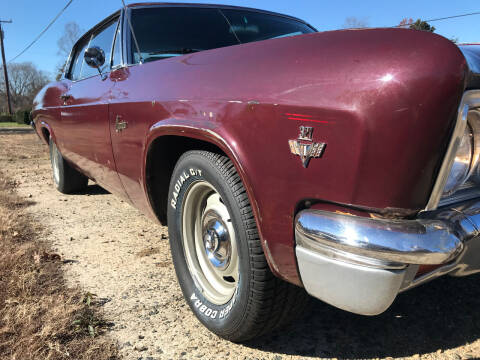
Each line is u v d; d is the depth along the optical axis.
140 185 2.26
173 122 1.76
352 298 1.21
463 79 1.09
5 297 2.18
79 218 3.80
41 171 6.64
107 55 2.88
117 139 2.41
